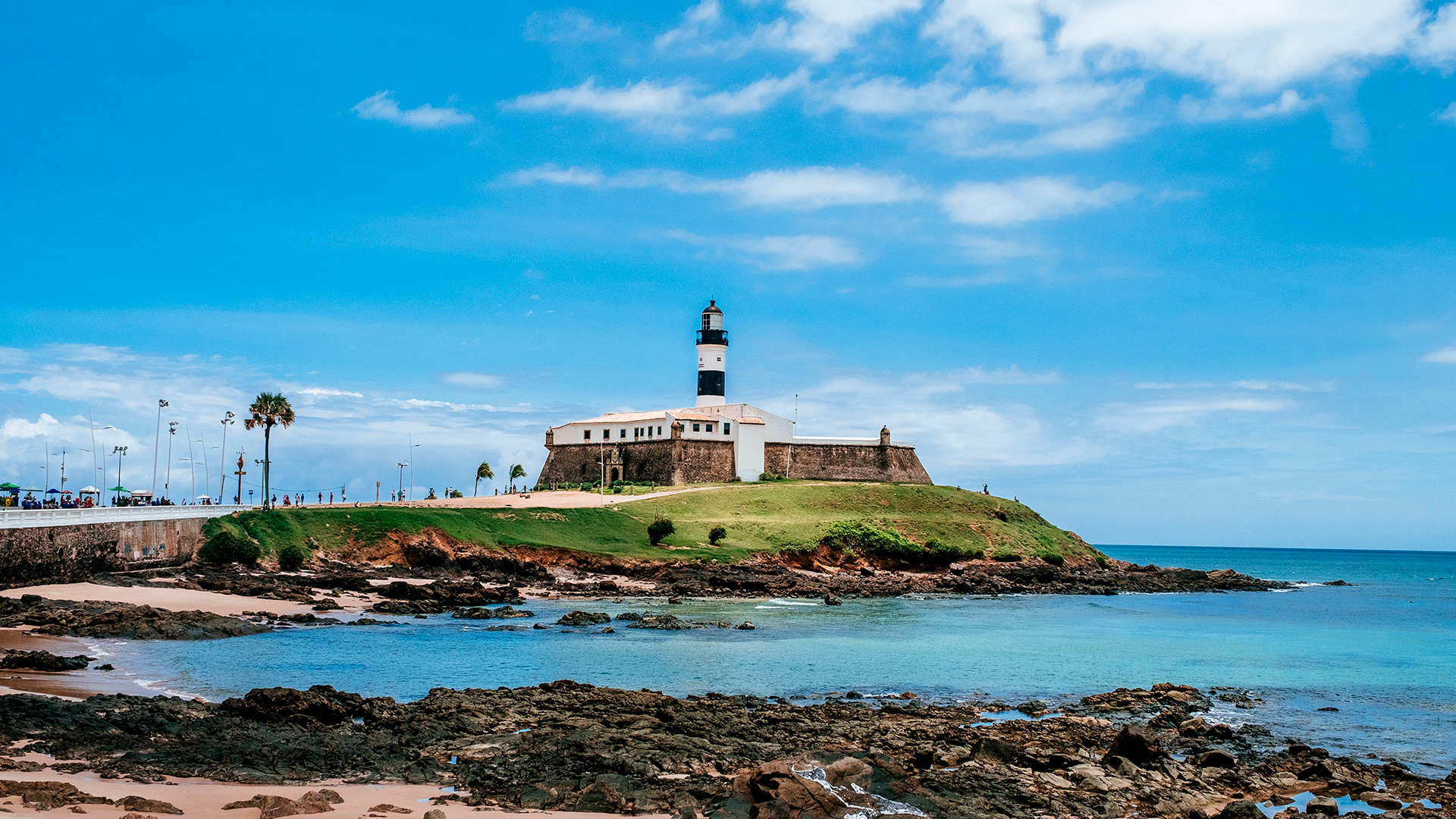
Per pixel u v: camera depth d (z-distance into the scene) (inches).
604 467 6043.3
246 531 3676.2
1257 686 1951.3
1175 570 5669.3
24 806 792.9
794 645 2375.7
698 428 6225.4
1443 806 1117.1
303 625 2519.7
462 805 919.0
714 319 6899.6
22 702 1151.6
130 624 2126.0
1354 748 1427.2
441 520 4141.2
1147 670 2106.3
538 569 3914.9
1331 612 3767.2
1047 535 5679.1
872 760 1037.8
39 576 2541.8
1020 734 1391.5
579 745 1148.5
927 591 4315.9
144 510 3265.3
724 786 996.6
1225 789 1167.0
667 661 2058.3
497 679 1780.3
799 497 5526.6
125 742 1067.9
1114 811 1012.5
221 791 908.6
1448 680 2033.7
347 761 1059.3
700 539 4653.1
